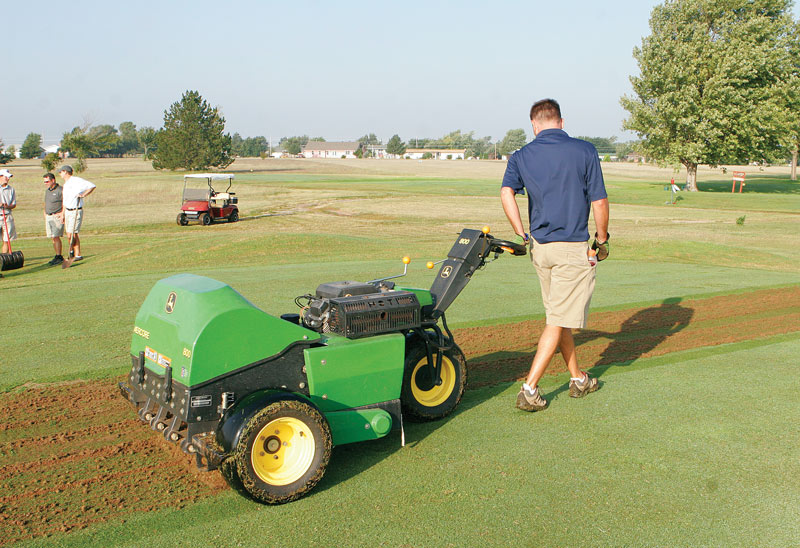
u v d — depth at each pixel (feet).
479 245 15.56
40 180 161.27
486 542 10.16
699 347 22.57
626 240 58.80
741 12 156.35
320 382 12.59
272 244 53.57
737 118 150.30
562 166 14.62
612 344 23.17
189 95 262.26
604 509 11.18
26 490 12.12
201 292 11.94
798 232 74.38
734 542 10.19
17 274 43.01
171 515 11.10
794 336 24.14
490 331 25.08
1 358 21.31
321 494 11.80
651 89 158.40
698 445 13.85
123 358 21.31
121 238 69.82
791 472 12.60
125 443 14.40
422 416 15.12
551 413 15.87
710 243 58.39
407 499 11.57
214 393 11.71
